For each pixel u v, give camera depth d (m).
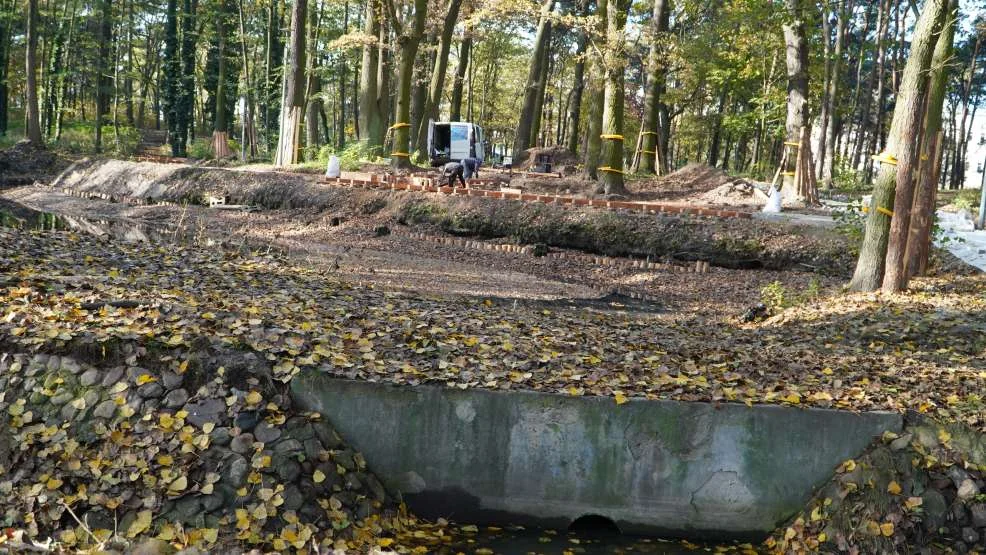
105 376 6.05
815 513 6.00
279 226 19.72
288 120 29.83
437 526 6.15
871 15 41.41
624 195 22.69
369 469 6.20
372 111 31.39
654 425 6.21
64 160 33.47
